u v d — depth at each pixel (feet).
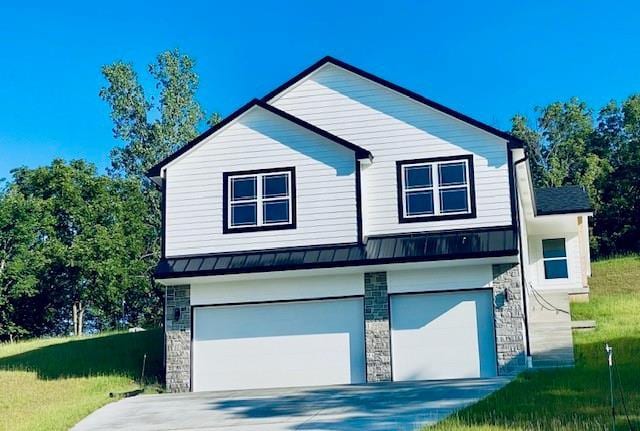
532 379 55.01
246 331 70.23
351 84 73.61
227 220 71.10
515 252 64.18
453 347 66.95
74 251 141.90
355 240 68.74
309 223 69.82
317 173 70.59
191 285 71.31
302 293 69.67
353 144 70.23
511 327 65.98
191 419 52.03
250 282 70.69
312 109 73.97
